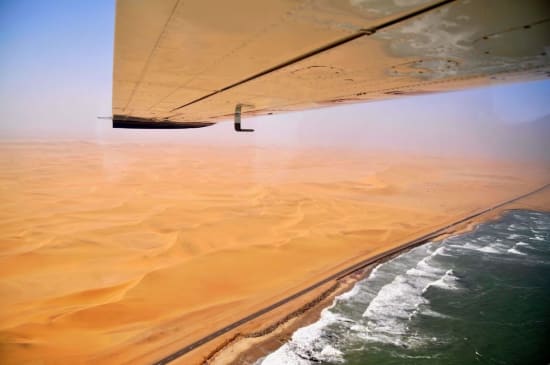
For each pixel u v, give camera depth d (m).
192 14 2.57
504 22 2.36
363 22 2.54
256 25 2.76
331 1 2.20
